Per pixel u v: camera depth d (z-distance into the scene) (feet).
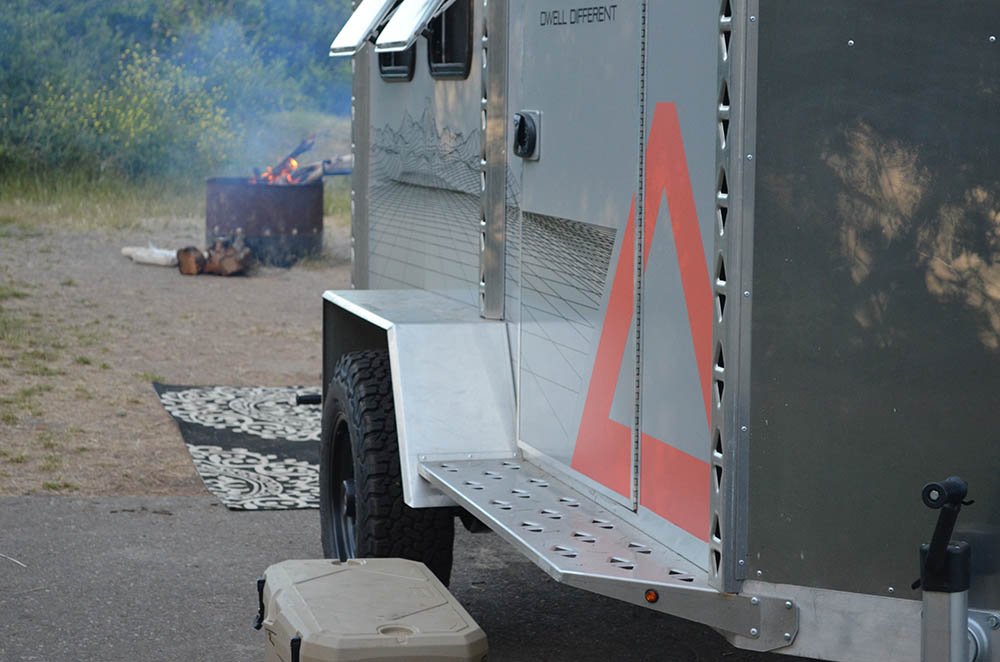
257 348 52.70
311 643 14.90
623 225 17.75
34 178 92.68
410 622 15.48
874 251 14.30
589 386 19.01
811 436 14.62
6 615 24.54
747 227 14.52
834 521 14.69
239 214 71.72
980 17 13.84
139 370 47.52
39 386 43.91
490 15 22.20
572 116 19.38
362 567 17.88
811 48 14.20
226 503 32.50
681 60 16.10
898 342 14.33
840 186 14.30
